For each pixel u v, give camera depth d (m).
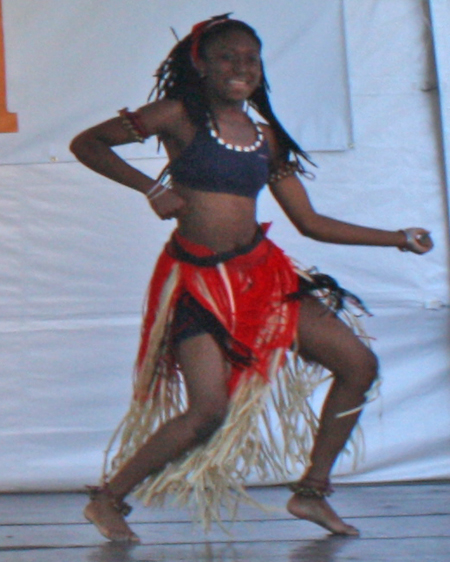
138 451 7.67
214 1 10.93
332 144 11.02
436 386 11.18
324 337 7.80
